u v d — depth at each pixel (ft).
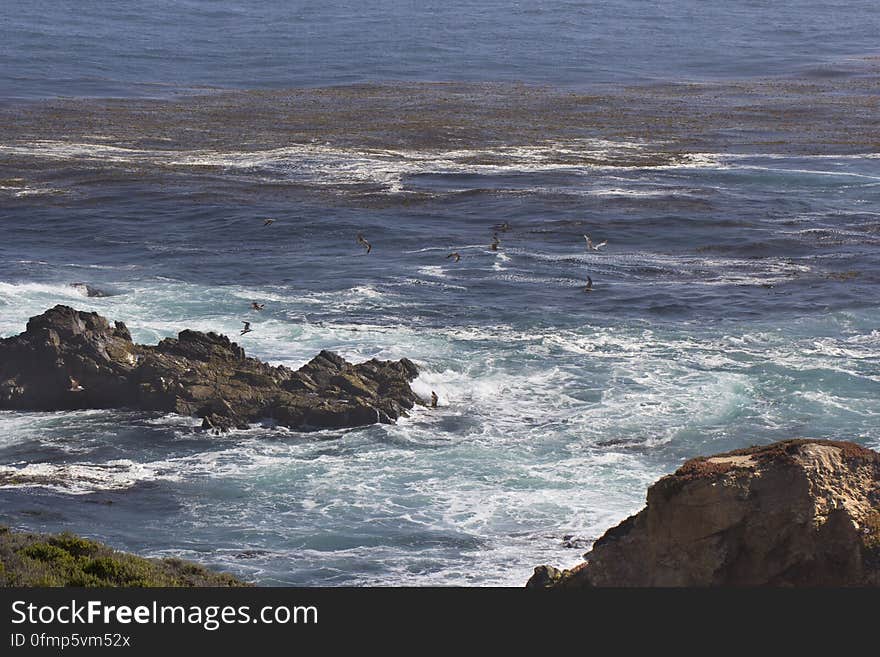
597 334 229.86
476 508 150.61
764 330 231.91
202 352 201.16
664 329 232.94
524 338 226.99
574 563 133.39
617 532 87.15
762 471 80.38
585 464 165.99
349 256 287.69
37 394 188.14
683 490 80.53
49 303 245.65
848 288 261.24
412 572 130.93
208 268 275.80
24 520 144.05
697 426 182.09
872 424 183.73
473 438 176.14
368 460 166.71
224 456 168.04
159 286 260.42
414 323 236.22
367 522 146.00
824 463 80.84
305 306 247.09
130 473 161.38
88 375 190.70
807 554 78.79
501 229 268.21
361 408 181.16
